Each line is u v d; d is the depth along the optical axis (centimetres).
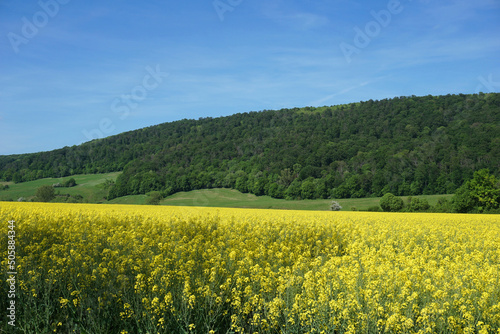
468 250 1361
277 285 842
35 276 787
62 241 1209
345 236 1609
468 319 659
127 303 712
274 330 709
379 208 6650
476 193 6006
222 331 736
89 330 687
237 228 1669
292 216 2823
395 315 632
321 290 747
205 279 859
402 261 1032
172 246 1186
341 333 667
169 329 707
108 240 1221
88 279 805
